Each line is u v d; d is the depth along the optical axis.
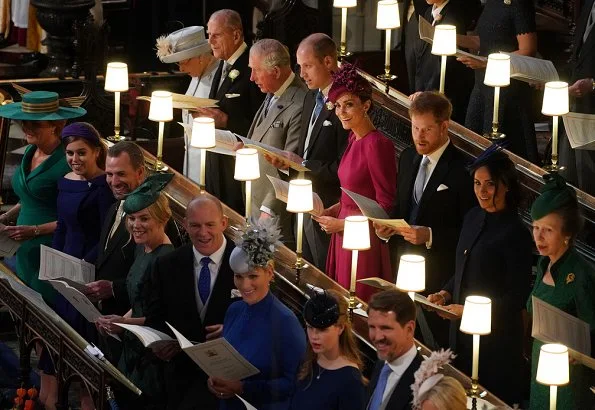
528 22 21.66
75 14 27.97
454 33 20.88
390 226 17.06
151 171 20.62
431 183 17.44
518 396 16.34
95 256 18.75
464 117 24.12
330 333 13.79
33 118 20.19
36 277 20.20
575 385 14.94
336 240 18.77
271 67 20.41
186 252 16.48
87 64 26.48
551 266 15.39
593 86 20.34
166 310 16.56
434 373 12.16
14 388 19.58
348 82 18.02
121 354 17.36
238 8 32.25
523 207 19.50
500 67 19.62
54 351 17.11
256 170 18.69
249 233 15.25
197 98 21.12
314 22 28.25
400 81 28.66
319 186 19.55
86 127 19.22
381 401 13.55
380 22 22.53
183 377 16.50
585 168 21.30
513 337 16.12
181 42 22.38
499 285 16.08
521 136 22.12
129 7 33.31
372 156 18.05
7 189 26.64
